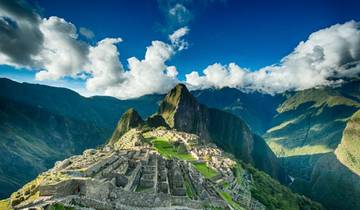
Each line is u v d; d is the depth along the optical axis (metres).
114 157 91.44
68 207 44.22
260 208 126.38
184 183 85.75
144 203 59.44
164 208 62.50
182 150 183.88
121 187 59.56
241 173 185.12
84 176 59.12
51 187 47.16
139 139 185.38
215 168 144.25
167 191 71.19
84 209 46.34
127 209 54.59
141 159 100.88
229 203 90.44
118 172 67.75
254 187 176.12
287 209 173.50
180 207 65.50
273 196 189.38
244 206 107.56
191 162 149.00
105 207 49.88
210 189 98.44
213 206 78.44
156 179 75.88
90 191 48.84
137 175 78.56
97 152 115.62
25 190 53.84
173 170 95.44
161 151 162.62
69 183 48.06
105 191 52.25
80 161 81.00
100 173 64.94
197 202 68.38
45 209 41.41
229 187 126.69
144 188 68.06
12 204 46.44
